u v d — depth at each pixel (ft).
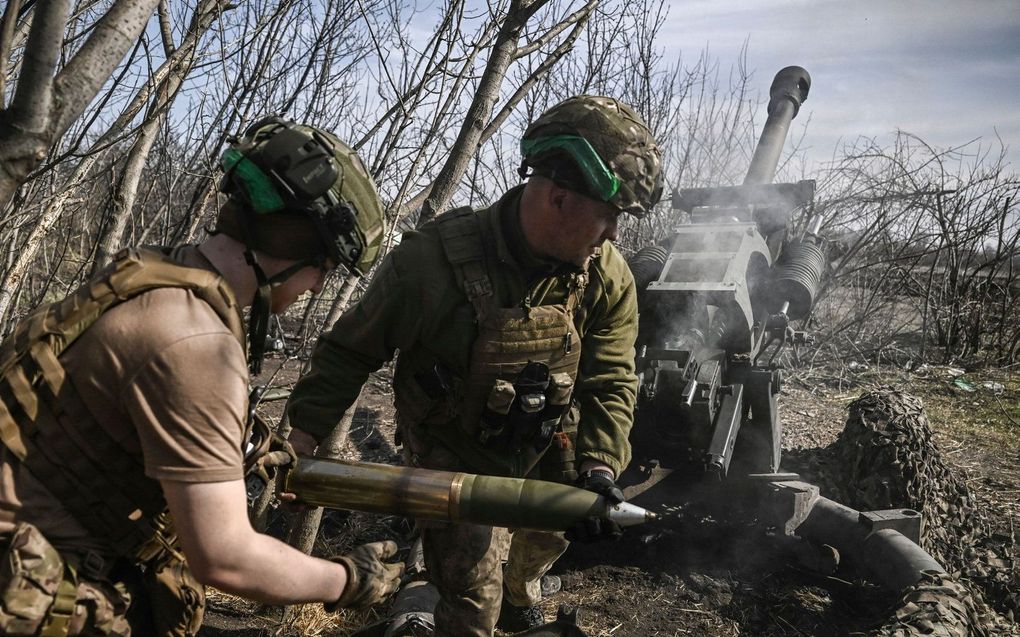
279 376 17.10
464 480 5.82
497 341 6.77
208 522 4.02
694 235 11.96
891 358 23.62
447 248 6.75
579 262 6.73
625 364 7.52
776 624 10.44
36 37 3.97
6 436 4.10
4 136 4.05
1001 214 23.56
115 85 7.95
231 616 9.66
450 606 7.30
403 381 7.30
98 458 4.16
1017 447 17.10
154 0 4.45
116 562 4.47
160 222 11.82
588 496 5.89
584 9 10.21
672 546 12.16
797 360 22.74
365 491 5.78
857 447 12.66
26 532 4.03
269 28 10.32
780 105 15.12
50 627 4.05
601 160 6.21
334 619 9.59
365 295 7.02
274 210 4.36
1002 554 12.08
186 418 3.98
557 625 8.02
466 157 9.48
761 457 12.34
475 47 9.78
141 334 4.02
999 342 23.89
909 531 11.02
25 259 8.59
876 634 8.80
